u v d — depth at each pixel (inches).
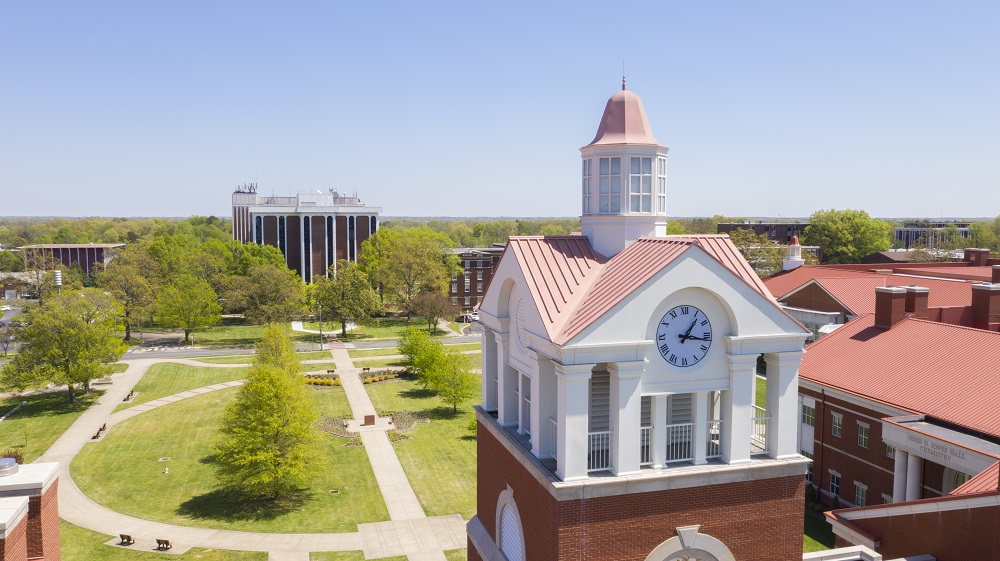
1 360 3284.9
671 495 673.0
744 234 4421.8
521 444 771.4
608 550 661.9
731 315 697.0
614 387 673.6
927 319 1684.3
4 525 708.0
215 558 1395.2
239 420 1704.0
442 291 4665.4
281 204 6761.8
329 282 3973.9
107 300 2721.5
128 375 2987.2
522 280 764.6
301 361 3316.9
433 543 1472.7
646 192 816.3
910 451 1208.2
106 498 1700.3
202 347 3690.9
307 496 1724.9
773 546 705.0
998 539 769.6
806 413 1599.4
